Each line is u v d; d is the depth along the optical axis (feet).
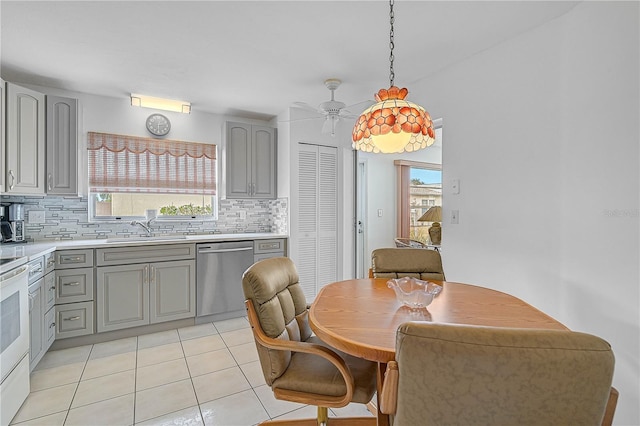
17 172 8.41
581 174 6.29
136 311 9.89
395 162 18.62
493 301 5.24
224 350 9.00
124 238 11.12
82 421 6.00
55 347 8.95
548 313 6.86
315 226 13.25
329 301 5.22
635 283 5.50
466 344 2.39
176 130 12.37
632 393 5.57
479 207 8.28
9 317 5.89
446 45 7.85
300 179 12.86
